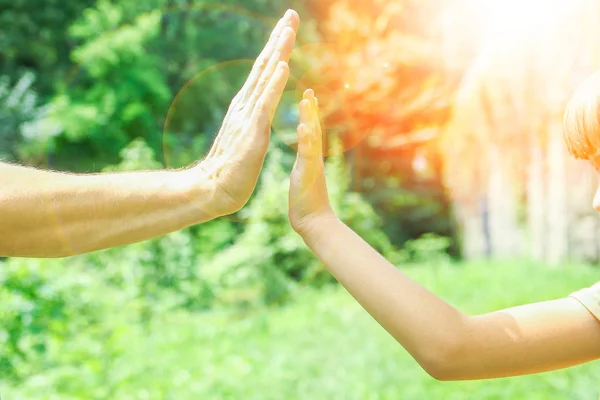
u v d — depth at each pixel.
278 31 1.31
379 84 9.12
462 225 11.34
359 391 4.00
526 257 9.46
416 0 9.70
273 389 4.11
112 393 3.66
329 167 9.56
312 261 7.81
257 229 7.54
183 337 5.41
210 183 1.25
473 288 7.32
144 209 1.24
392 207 12.15
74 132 11.00
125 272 6.41
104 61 11.47
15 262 4.20
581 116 1.21
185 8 12.41
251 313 6.47
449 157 10.75
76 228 1.22
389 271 1.19
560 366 1.19
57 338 3.97
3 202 1.18
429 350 1.14
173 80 12.45
